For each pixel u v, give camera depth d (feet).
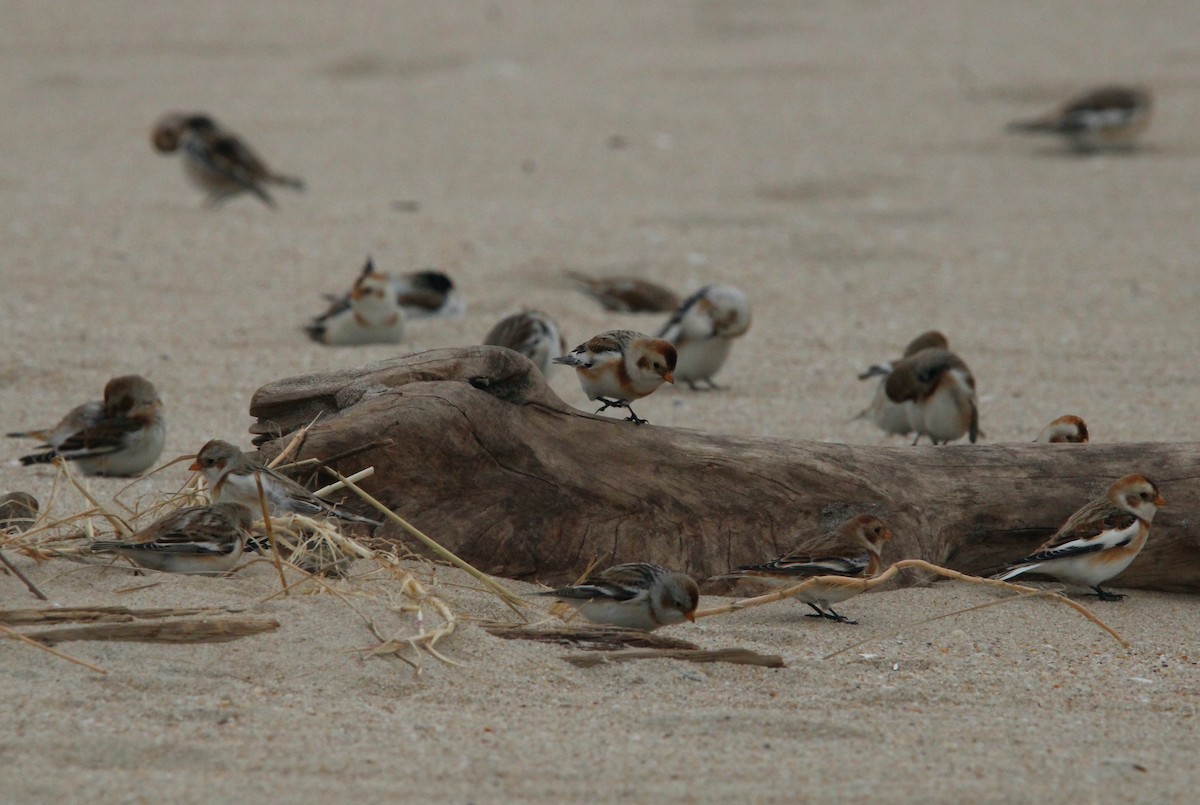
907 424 44.75
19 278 60.75
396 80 121.19
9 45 134.10
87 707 22.30
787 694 24.90
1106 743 23.21
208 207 78.33
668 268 67.21
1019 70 117.50
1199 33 129.90
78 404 45.21
